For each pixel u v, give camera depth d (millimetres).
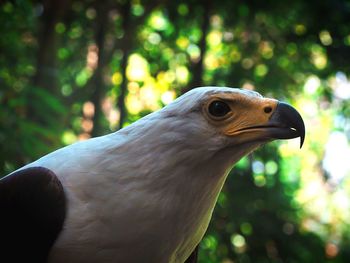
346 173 17625
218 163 3117
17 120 7039
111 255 3020
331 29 10727
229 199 10164
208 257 9750
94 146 3139
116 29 10906
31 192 3135
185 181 3055
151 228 3012
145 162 3039
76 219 3012
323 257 11062
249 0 10672
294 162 17125
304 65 11836
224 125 3092
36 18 10656
